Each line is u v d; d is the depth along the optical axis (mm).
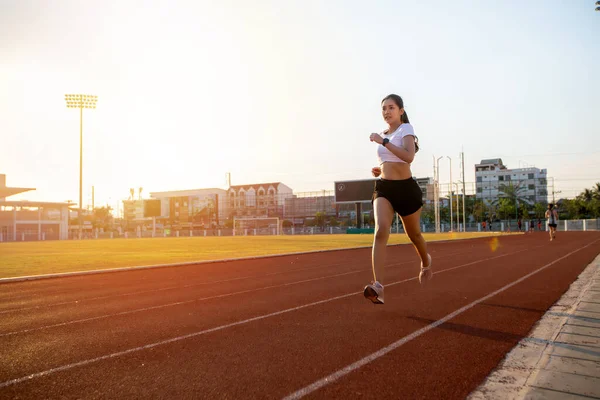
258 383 3131
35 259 17156
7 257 18562
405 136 4703
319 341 4227
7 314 6020
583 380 3113
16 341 4461
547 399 2789
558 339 4160
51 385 3158
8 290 8586
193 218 110312
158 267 12844
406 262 13047
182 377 3281
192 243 34406
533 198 111688
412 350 3895
